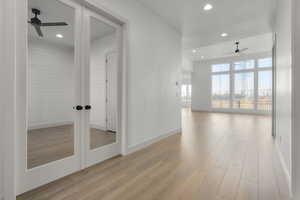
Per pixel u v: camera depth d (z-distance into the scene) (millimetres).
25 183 1628
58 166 1915
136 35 2857
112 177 1975
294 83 1561
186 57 8930
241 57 8469
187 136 3943
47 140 2010
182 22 3705
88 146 2250
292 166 1558
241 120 6297
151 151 2893
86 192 1667
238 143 3346
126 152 2721
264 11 3178
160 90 3600
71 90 2100
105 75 2500
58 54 2049
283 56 2281
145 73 3117
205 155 2695
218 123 5703
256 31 4223
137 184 1823
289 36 1789
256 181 1880
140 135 3029
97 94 2396
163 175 2027
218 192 1674
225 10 3152
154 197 1591
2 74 1393
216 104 9438
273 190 1702
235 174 2049
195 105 10219
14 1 1466
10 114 1442
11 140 1450
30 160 1817
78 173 2064
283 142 2277
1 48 1389
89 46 2234
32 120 1873
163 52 3666
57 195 1609
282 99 2389
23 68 1600
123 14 2572
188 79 12562
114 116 2660
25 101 1621
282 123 2381
